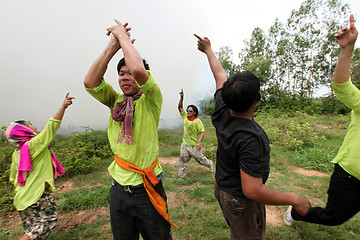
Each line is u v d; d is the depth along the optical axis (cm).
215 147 745
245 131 138
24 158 243
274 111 1702
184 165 460
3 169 471
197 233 277
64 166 491
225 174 162
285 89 2316
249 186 130
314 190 393
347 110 1705
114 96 196
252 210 157
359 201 197
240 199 155
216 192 185
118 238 188
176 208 341
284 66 2405
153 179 178
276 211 327
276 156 611
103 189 407
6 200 367
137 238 199
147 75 154
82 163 517
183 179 459
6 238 290
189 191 399
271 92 2280
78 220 318
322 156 563
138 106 177
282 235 266
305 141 764
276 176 472
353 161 190
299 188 408
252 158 131
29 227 246
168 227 191
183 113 467
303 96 2220
